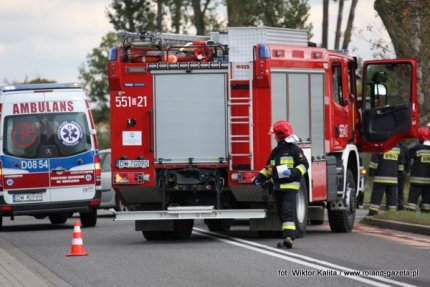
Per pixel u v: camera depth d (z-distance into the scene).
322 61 37.66
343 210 39.31
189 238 37.84
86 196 44.62
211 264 28.64
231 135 35.41
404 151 52.09
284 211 32.91
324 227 42.97
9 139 44.28
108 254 32.12
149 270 27.64
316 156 37.12
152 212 35.16
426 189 47.16
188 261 29.52
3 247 35.91
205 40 39.00
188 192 36.88
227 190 36.12
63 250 34.19
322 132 37.62
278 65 35.47
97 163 44.91
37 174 44.25
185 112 35.91
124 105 36.19
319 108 37.44
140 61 36.44
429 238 36.41
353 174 41.91
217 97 35.69
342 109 40.16
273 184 33.25
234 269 27.41
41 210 44.25
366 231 40.03
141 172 36.12
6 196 44.12
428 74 61.44
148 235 37.62
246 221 47.38
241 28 35.66
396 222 40.50
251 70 35.12
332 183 38.34
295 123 36.16
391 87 62.22
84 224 46.03
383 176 46.78
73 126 44.66
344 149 40.34
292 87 36.09
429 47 61.38
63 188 44.41
